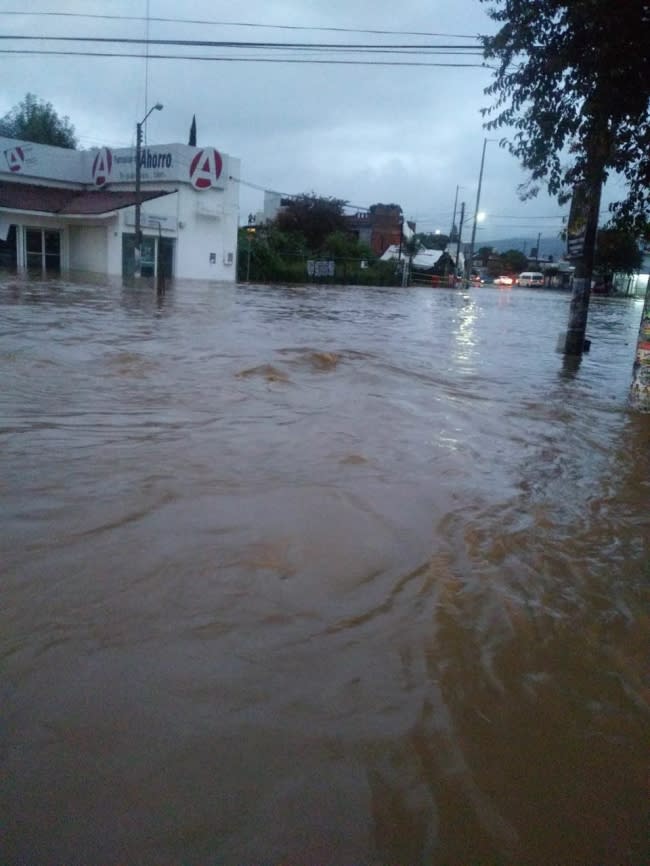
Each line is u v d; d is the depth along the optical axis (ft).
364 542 12.83
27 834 6.21
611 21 22.09
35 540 11.96
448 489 16.42
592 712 8.54
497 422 24.63
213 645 9.22
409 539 13.16
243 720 7.82
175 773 6.98
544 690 8.89
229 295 83.46
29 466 15.85
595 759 7.74
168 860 6.03
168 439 18.85
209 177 111.55
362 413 24.02
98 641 9.12
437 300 118.62
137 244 94.79
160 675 8.50
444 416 24.79
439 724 8.04
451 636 9.93
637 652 9.95
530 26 24.86
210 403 23.73
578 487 17.54
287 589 10.85
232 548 12.12
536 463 19.53
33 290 66.64
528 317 90.07
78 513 13.23
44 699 7.95
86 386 25.07
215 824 6.42
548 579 12.05
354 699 8.34
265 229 163.84
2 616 9.57
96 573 10.91
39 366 27.99
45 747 7.22
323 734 7.70
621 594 11.70
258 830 6.39
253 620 9.91
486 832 6.61
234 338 41.24
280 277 138.82
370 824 6.56
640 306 148.56
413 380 31.78
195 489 14.96
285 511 14.03
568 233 45.83
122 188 114.11
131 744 7.34
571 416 26.68
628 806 7.10
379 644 9.57
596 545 13.74
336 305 82.28
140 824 6.37
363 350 40.47
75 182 119.44
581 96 25.71
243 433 20.03
